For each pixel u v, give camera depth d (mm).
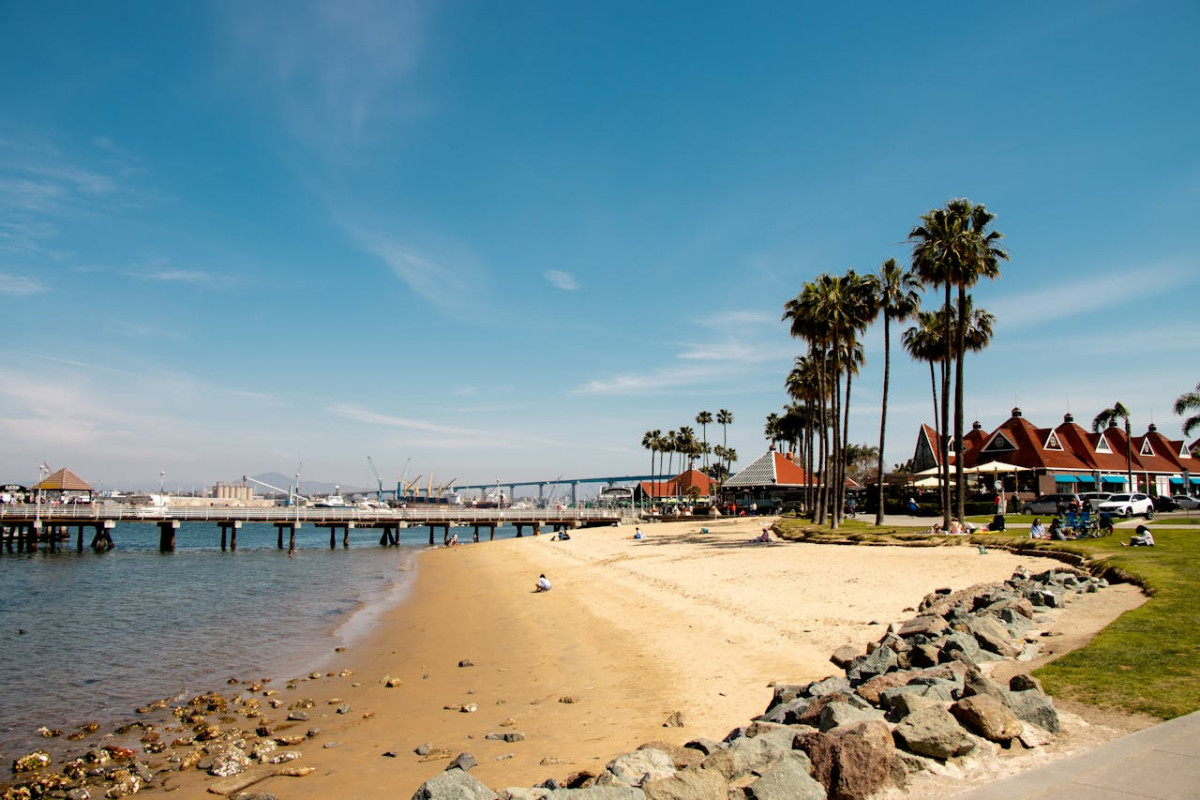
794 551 38250
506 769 11250
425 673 19500
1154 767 6793
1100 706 8789
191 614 31438
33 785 12031
